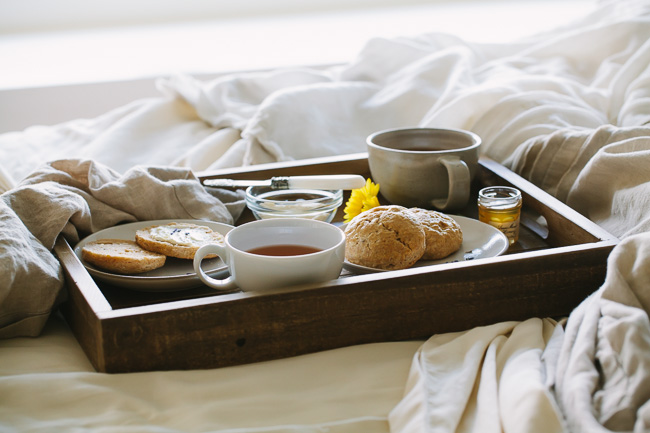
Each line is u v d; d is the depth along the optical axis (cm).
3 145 151
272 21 256
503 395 59
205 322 66
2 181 117
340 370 67
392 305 70
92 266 81
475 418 60
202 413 60
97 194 92
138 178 94
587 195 99
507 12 251
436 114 131
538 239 92
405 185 98
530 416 55
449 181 95
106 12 254
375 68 160
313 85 143
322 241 74
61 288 75
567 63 158
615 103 133
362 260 80
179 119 158
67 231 84
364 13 260
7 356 69
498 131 128
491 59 174
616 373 58
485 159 114
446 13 253
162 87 164
